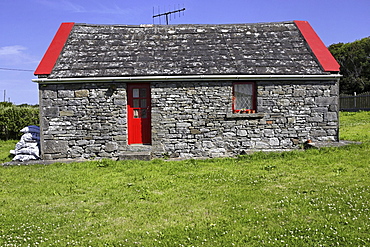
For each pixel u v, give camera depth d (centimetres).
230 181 758
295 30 1306
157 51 1176
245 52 1179
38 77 1068
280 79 1096
